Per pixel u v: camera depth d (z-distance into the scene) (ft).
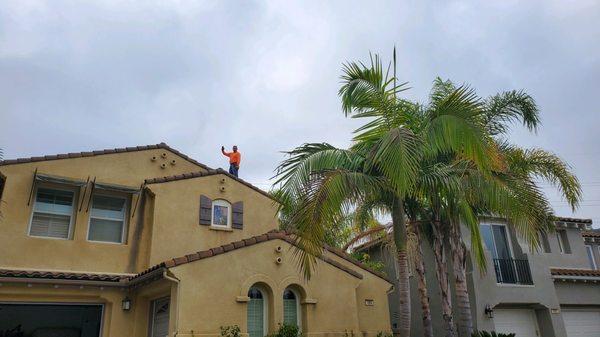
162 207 49.90
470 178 36.09
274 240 42.39
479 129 31.83
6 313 57.36
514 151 47.01
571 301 62.34
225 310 37.42
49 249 45.27
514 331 57.82
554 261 64.28
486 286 55.88
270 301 40.52
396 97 35.91
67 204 48.83
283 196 32.09
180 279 36.24
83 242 47.06
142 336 44.68
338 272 44.62
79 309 60.29
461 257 43.83
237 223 54.08
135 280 42.52
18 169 46.34
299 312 42.09
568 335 62.03
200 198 52.65
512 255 61.26
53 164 48.42
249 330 39.37
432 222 46.01
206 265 37.83
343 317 43.21
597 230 83.30
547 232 52.19
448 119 32.32
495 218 60.03
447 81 45.11
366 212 47.24
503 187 35.24
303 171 32.83
